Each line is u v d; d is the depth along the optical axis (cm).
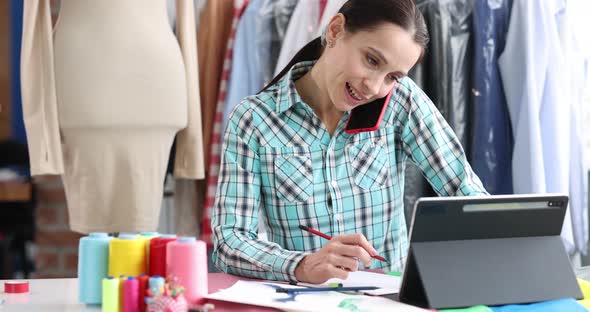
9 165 333
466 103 233
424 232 114
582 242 244
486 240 119
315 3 241
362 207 152
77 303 119
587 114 269
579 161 244
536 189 225
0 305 116
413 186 232
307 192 149
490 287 114
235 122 150
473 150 230
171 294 105
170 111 218
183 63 225
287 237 152
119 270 115
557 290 119
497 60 234
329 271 124
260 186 151
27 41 207
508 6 235
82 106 211
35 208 325
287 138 150
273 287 123
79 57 211
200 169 232
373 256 127
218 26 251
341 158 151
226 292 117
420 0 236
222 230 143
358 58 133
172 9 254
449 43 231
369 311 106
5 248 315
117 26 212
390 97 154
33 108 211
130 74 213
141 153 218
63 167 218
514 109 231
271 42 244
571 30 244
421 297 114
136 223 220
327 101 149
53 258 327
